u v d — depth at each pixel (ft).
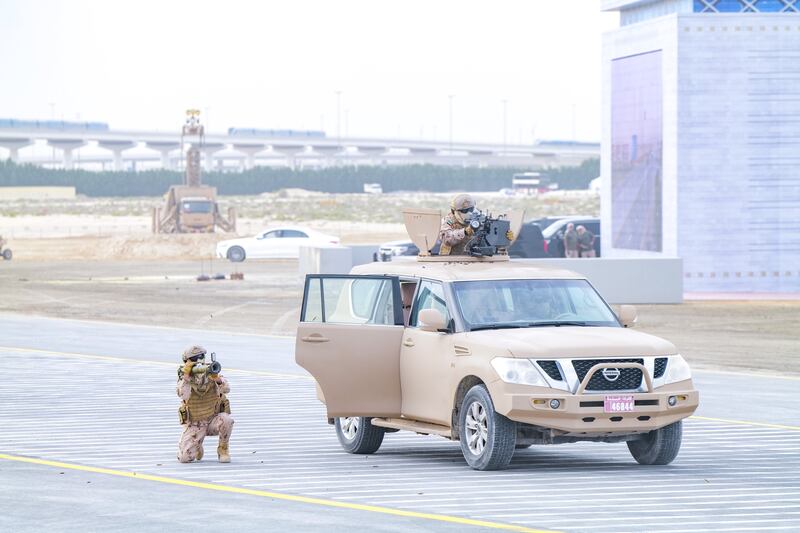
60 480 127.75
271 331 327.47
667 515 108.17
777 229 415.23
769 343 291.58
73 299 431.84
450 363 136.36
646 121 432.25
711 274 413.39
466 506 112.47
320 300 147.23
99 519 106.73
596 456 146.30
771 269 415.23
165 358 260.62
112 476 130.52
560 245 482.28
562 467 136.87
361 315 148.15
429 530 101.55
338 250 482.69
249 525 103.86
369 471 134.51
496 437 130.11
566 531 101.40
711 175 412.36
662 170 421.18
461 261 152.15
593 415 127.13
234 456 145.89
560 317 140.97
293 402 195.31
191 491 121.29
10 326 338.54
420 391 141.90
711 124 412.77
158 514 108.99
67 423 172.35
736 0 419.95
